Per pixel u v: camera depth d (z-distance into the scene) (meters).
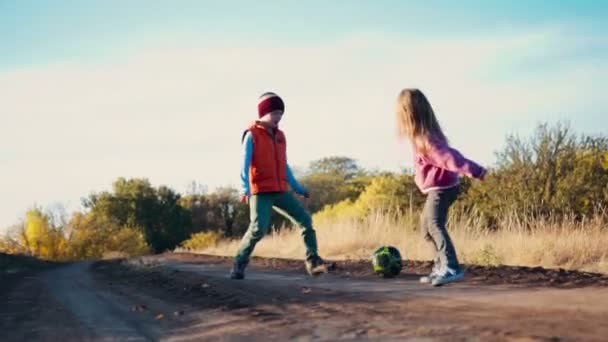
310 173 80.00
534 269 7.93
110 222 67.69
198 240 64.31
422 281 6.97
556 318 4.11
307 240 8.52
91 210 74.31
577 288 6.09
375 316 4.63
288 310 5.29
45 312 6.53
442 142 6.27
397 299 5.62
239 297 6.41
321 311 5.08
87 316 6.04
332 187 74.06
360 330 4.12
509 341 3.46
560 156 18.16
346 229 16.36
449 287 6.52
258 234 8.44
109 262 20.44
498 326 3.88
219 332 4.57
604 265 9.84
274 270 10.88
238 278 8.66
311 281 8.15
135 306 6.43
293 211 8.46
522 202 17.66
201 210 80.81
